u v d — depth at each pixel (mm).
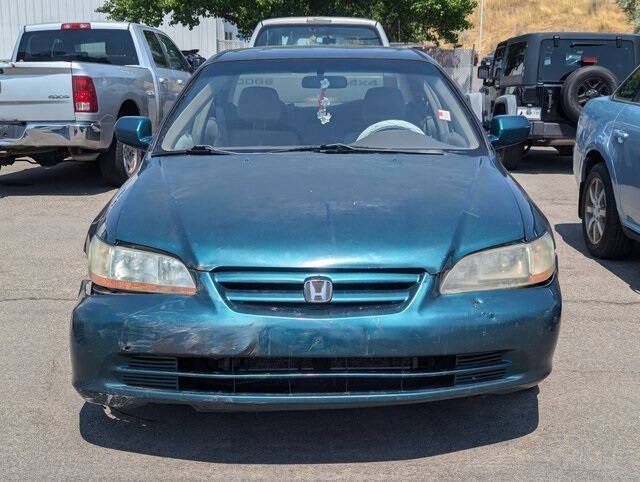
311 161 4254
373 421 3816
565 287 6055
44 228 7992
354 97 4961
